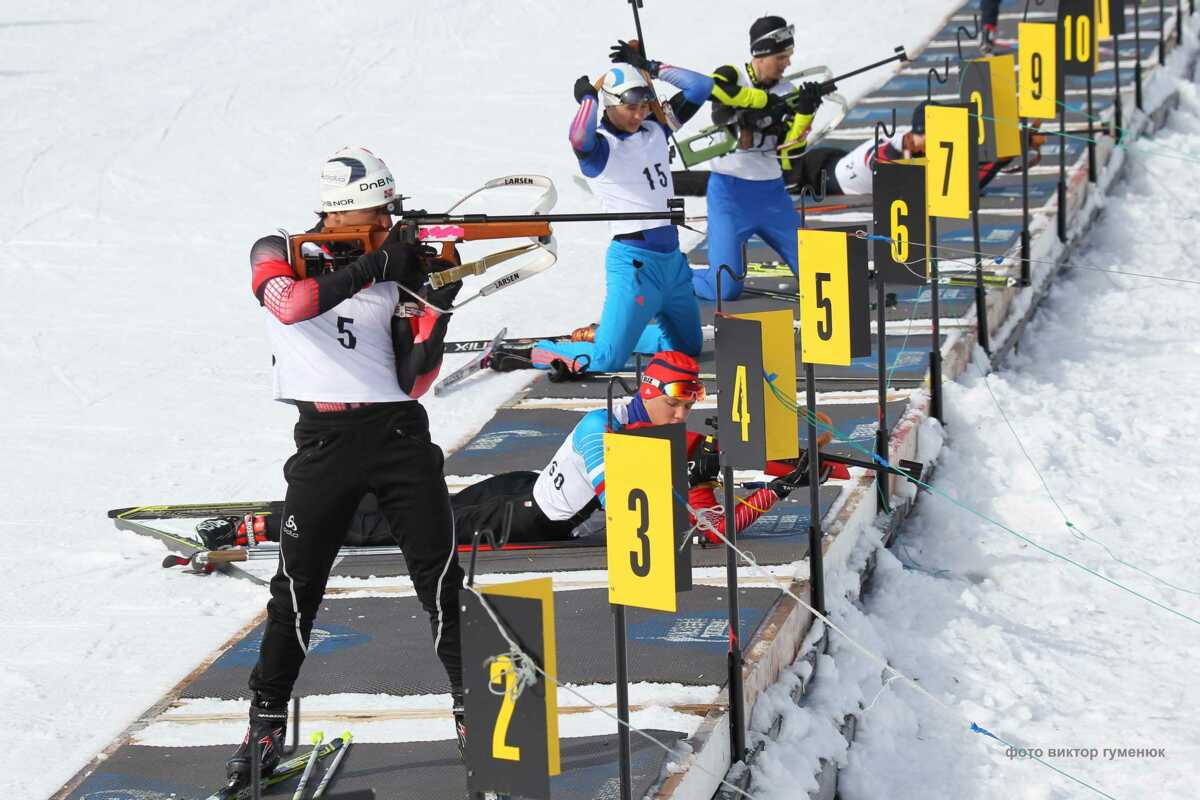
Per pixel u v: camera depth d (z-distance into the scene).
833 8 65.81
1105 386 32.09
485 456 26.34
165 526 23.86
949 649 21.88
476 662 12.65
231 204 46.88
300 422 15.84
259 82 61.81
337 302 15.20
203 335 35.31
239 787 15.97
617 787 15.63
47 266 41.12
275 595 15.95
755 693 18.09
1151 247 40.66
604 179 27.95
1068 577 24.09
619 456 13.86
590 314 35.34
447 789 15.94
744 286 35.06
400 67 63.62
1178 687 20.88
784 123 31.77
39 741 17.72
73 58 66.12
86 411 30.44
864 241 19.66
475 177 48.19
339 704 18.00
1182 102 51.66
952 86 52.09
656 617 19.66
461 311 35.91
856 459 23.39
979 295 31.39
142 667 19.67
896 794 18.83
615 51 28.20
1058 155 43.84
